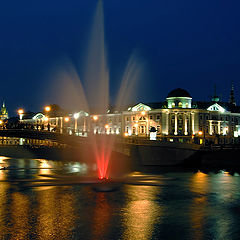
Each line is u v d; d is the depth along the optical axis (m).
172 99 116.44
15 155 97.50
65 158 84.62
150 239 22.38
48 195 36.34
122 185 43.50
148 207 31.05
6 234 23.06
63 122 143.25
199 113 117.44
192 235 23.20
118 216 27.70
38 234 23.09
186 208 30.73
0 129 83.94
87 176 52.50
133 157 68.75
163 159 69.44
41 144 127.06
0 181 46.28
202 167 68.19
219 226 25.25
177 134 114.12
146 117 118.25
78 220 26.47
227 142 122.56
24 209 29.84
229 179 49.75
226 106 128.75
